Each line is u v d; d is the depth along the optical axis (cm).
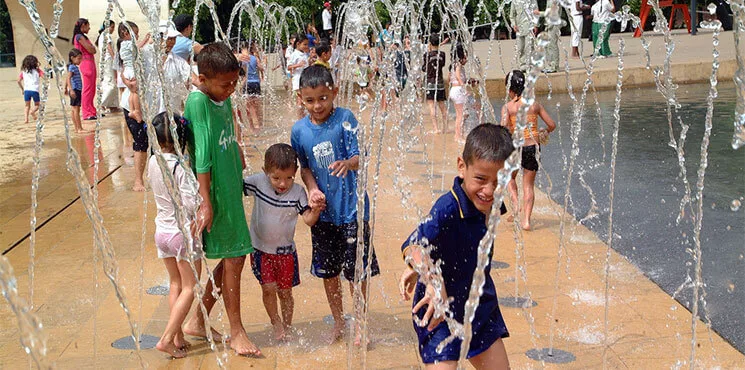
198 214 404
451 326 294
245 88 1291
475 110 1226
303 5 2536
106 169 966
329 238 426
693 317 409
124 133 1182
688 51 1903
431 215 298
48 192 845
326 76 417
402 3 771
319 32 2730
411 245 299
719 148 962
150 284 523
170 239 408
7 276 229
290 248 434
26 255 600
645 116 1259
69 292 511
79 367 397
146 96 831
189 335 443
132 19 1572
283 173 416
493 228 272
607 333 424
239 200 411
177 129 406
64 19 2511
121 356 411
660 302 469
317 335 437
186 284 412
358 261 416
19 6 2589
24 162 1055
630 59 1822
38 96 1541
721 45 1981
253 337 437
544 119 643
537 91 1647
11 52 3672
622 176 834
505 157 283
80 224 696
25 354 413
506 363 305
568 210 706
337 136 418
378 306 474
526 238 618
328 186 422
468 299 284
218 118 405
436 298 292
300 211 425
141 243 621
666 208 694
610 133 1118
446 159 960
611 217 632
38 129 449
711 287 491
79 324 456
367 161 433
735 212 668
